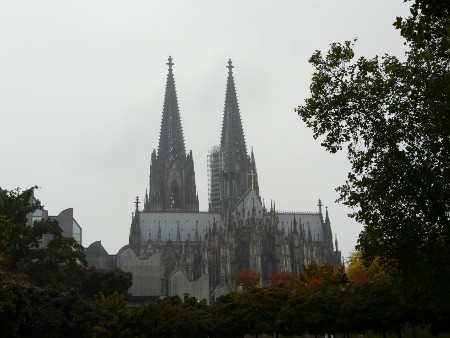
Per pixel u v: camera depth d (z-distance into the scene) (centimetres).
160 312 8788
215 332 9181
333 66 4316
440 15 2747
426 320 6612
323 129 4372
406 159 4106
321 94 4331
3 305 5188
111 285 14000
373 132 4288
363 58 4306
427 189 3994
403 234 4112
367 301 7069
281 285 12662
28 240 11450
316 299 8088
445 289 4116
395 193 4088
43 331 6794
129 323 8512
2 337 5466
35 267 11681
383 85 4206
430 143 4059
